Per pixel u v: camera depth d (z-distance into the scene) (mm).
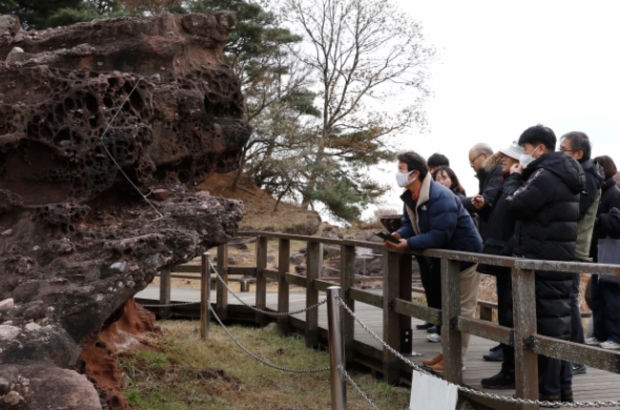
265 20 28172
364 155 32219
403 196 6602
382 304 7113
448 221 6121
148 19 5965
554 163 5223
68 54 5566
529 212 5199
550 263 4668
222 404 6332
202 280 9109
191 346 8359
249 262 20781
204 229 5324
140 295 12258
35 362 4086
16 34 6262
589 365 4398
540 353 4801
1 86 5293
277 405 6422
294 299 12125
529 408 4879
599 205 7012
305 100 30094
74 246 4934
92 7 21953
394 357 6988
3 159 5230
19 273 4730
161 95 5719
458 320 5820
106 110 5234
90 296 4570
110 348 6961
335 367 5227
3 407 3664
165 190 5680
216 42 6398
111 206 5480
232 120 6418
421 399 4363
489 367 6551
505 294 5820
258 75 28125
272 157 28906
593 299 7273
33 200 5188
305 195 30219
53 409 3738
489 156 6930
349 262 7867
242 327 10438
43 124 5113
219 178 31109
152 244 4906
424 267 7160
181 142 5934
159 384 6676
